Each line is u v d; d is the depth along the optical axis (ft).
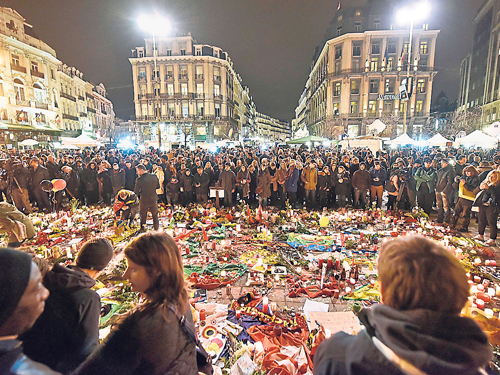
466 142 50.24
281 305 13.74
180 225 25.41
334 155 46.83
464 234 23.57
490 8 135.23
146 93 168.14
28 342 5.16
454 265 2.81
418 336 2.40
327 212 30.09
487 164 24.75
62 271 5.71
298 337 11.29
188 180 34.19
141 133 167.53
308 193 33.91
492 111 127.44
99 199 38.11
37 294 3.28
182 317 4.72
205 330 11.55
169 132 167.12
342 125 151.53
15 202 30.27
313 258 18.72
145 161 35.70
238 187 35.37
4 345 2.87
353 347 3.07
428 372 2.24
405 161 38.68
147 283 4.73
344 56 152.46
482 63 143.33
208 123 168.14
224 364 9.86
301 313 12.95
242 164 35.22
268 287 15.15
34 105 115.65
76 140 63.05
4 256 3.11
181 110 167.73
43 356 5.23
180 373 4.64
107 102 220.43
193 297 14.34
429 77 146.00
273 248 20.36
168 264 4.63
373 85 151.02
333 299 14.12
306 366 9.36
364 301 13.87
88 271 6.58
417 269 2.76
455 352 2.28
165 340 4.33
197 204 34.04
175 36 164.76
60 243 21.13
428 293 2.68
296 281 15.79
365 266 17.61
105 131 180.75
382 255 3.29
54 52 132.57
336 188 32.89
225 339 11.18
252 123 348.59
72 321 5.40
